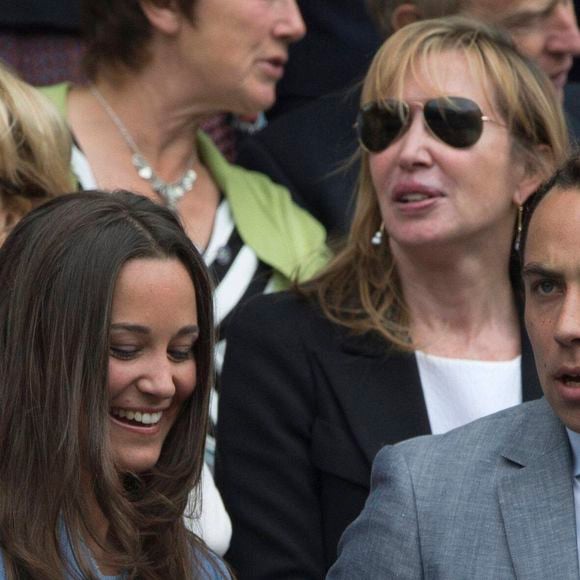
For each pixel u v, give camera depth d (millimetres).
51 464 11602
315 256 18594
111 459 11703
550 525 12141
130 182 18656
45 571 11469
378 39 22266
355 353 16250
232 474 16188
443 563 12219
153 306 11883
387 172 16500
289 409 16094
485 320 16609
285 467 15930
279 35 18906
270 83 19047
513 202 16750
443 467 12648
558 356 11664
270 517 15812
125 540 11859
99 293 11742
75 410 11617
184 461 12539
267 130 20562
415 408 15914
